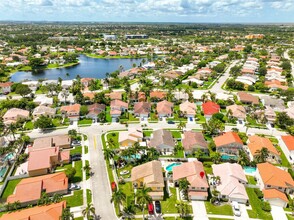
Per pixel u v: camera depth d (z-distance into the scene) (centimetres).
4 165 9612
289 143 10525
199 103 15862
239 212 7294
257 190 8106
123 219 7100
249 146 10419
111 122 13212
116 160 9806
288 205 7700
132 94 16188
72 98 16188
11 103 14638
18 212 6906
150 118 13712
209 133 11981
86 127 12638
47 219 6531
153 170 8462
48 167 8956
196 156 9988
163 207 7569
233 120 13300
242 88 18825
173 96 16050
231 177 8300
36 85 18700
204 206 7619
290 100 16600
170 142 10638
